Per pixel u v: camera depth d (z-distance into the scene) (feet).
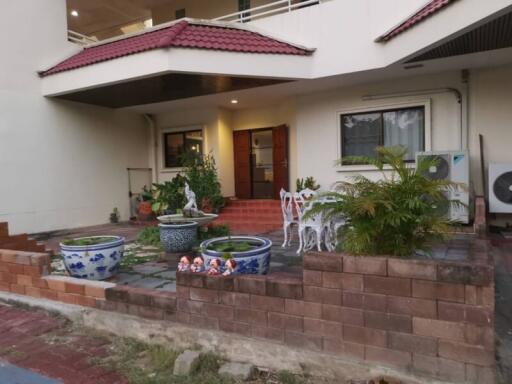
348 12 23.39
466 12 16.08
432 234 8.14
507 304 11.59
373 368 7.39
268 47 24.13
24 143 27.20
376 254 8.00
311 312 7.99
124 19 42.96
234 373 8.11
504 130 23.09
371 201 7.71
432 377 6.94
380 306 7.34
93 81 25.67
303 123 29.22
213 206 30.86
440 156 21.68
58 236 26.84
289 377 7.95
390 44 21.44
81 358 9.28
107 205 33.42
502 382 7.32
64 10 29.89
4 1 25.94
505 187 21.24
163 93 28.66
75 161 30.81
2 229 16.26
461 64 22.63
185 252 18.29
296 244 20.34
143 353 9.49
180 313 9.53
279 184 32.27
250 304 8.63
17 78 26.76
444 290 6.82
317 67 24.54
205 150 34.71
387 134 26.68
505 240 20.01
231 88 27.40
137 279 14.51
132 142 36.22
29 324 11.27
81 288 11.31
